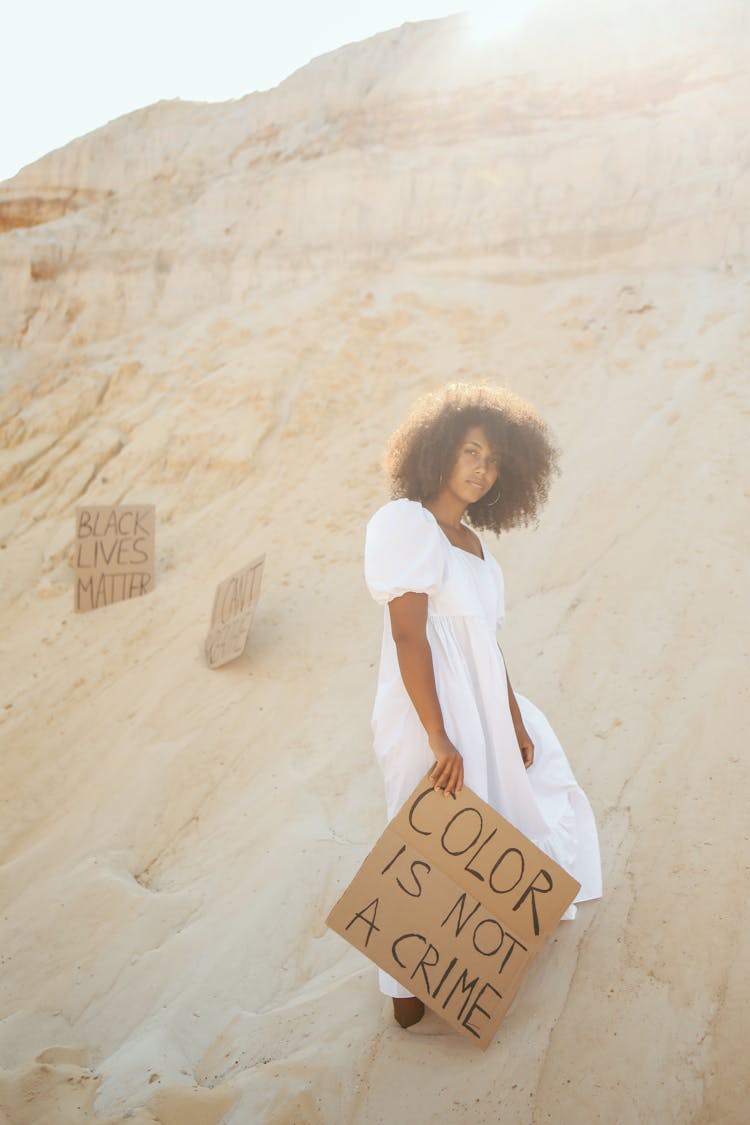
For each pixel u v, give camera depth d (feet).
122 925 11.98
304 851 12.09
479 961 8.25
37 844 14.82
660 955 8.93
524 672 14.44
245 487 24.41
